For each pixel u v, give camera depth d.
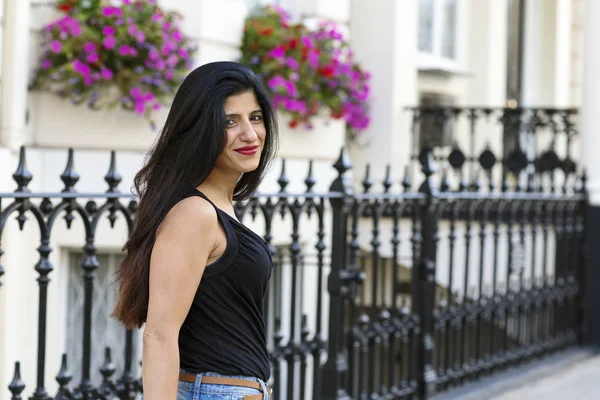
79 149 6.77
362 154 10.04
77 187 6.75
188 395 2.81
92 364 6.99
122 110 6.89
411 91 10.30
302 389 5.36
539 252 9.57
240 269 2.82
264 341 2.95
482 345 7.51
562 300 8.62
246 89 2.86
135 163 6.99
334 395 5.44
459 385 6.99
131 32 6.59
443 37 11.71
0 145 6.18
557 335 8.56
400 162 10.05
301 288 5.77
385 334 6.08
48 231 3.85
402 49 10.07
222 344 2.82
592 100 9.49
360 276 5.61
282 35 7.86
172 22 6.95
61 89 6.63
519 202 7.89
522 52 13.38
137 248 2.82
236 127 2.85
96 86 6.71
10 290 6.19
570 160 9.03
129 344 4.36
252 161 2.89
